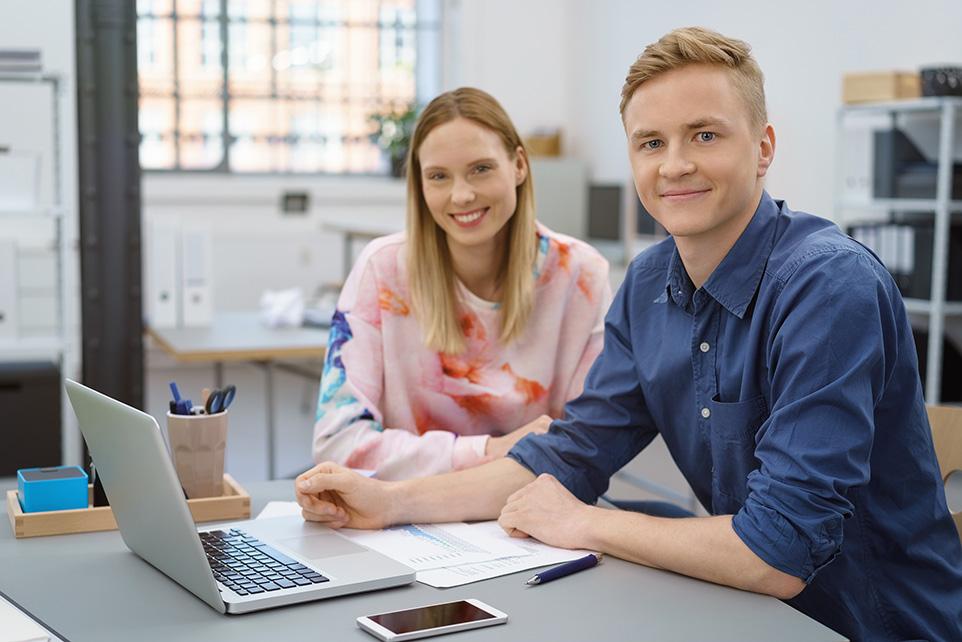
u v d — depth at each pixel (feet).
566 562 3.87
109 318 8.69
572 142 22.79
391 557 3.94
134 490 3.57
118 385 8.75
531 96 22.81
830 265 3.90
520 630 3.21
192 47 21.06
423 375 5.80
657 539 3.83
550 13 22.71
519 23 22.49
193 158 21.30
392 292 5.78
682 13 18.98
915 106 12.45
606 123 21.35
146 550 3.79
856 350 3.77
